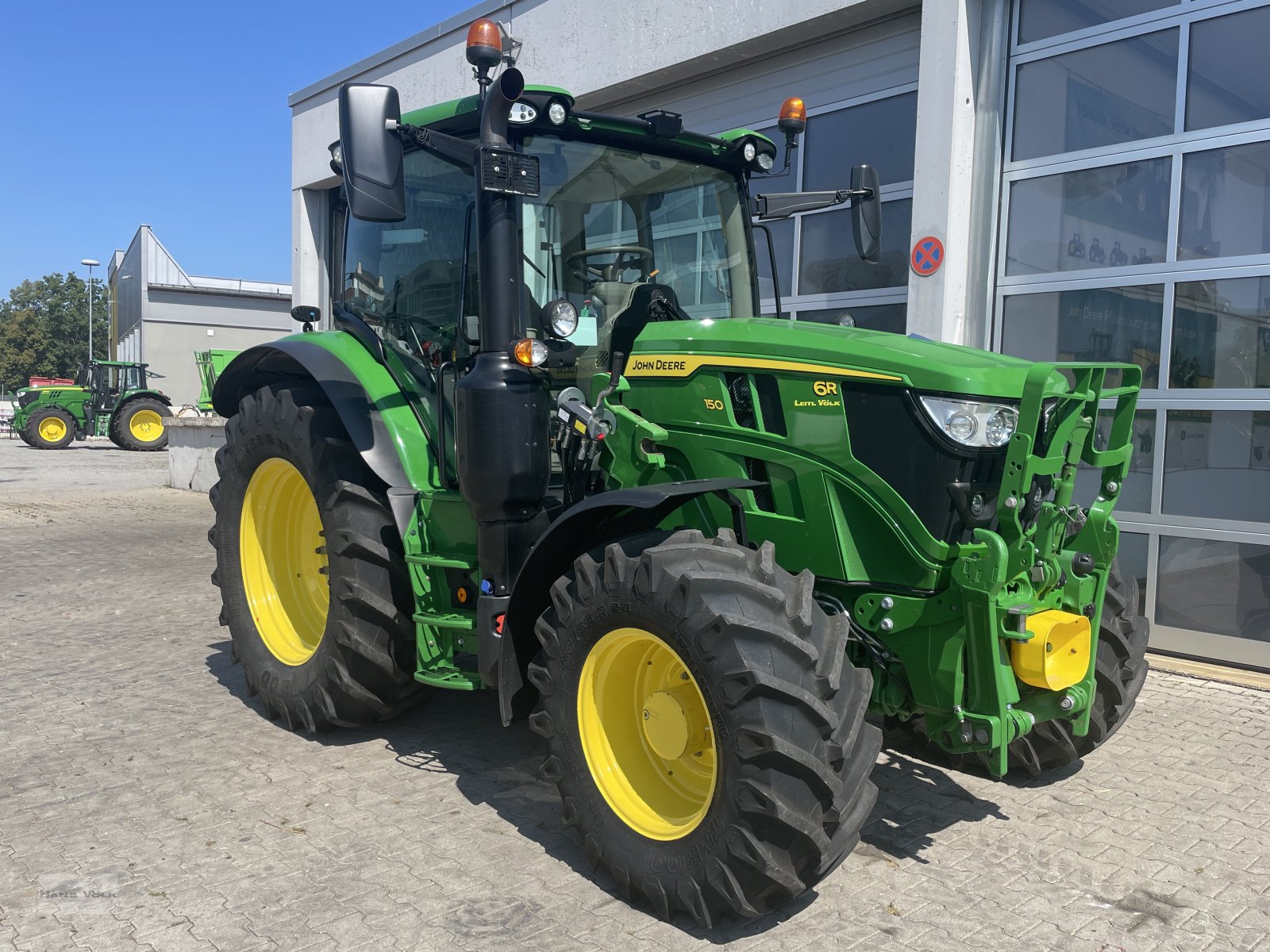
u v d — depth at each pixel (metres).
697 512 3.13
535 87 3.39
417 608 3.61
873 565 2.87
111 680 4.73
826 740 2.46
